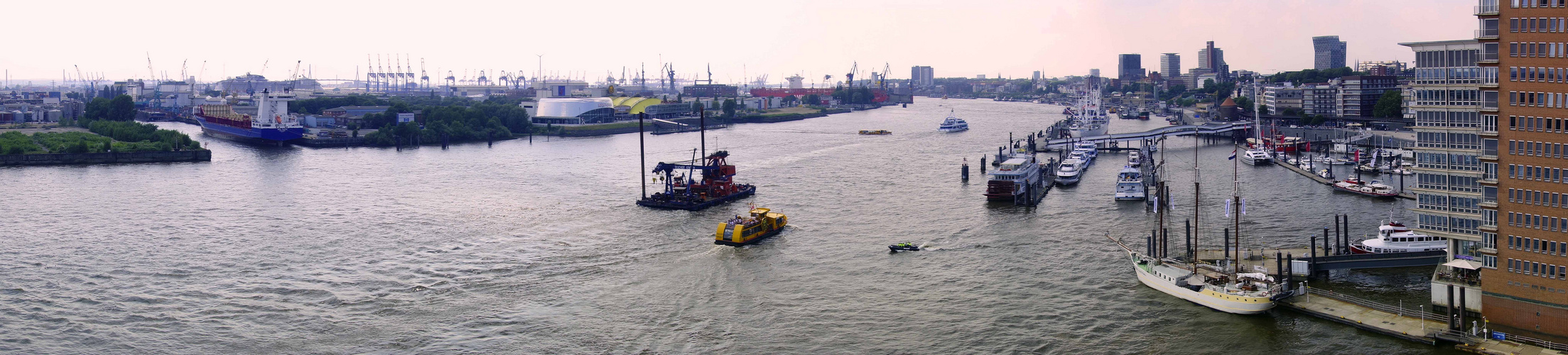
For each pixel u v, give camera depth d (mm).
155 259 195000
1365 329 136875
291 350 139750
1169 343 137750
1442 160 138250
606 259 192875
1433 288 141000
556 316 154875
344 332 147750
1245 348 134375
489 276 179625
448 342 142750
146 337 145500
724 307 158750
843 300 162500
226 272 184125
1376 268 169125
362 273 183125
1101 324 146500
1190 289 155750
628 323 151125
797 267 185125
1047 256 191375
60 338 145250
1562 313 121812
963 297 162375
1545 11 118000
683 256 194750
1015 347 138250
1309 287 160625
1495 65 125688
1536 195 121938
